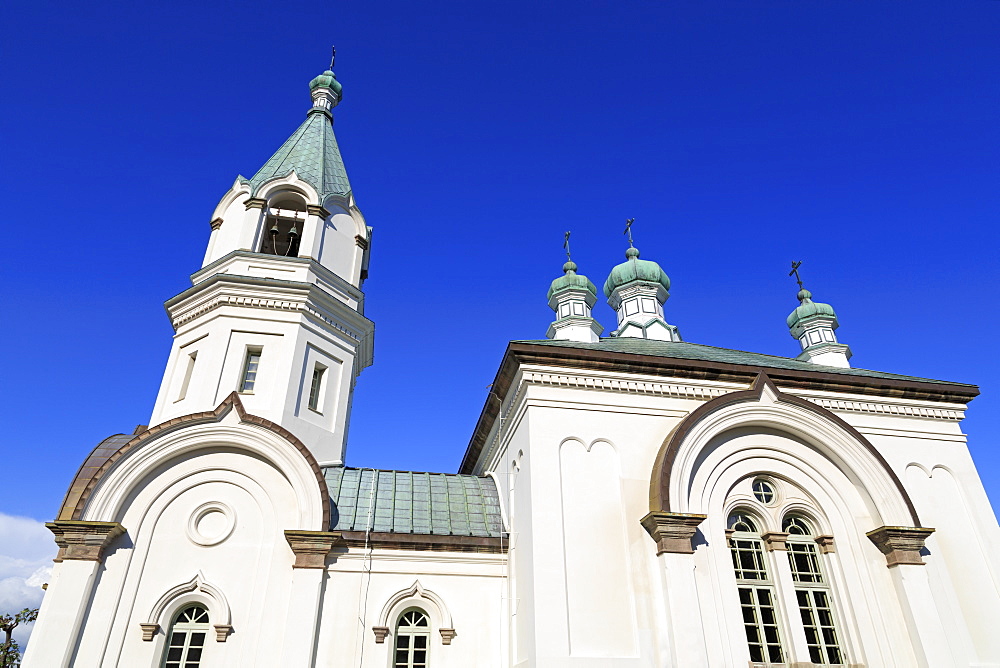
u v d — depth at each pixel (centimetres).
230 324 1920
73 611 1349
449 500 1808
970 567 1597
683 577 1346
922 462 1731
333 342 2050
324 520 1520
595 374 1627
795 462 1623
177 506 1531
